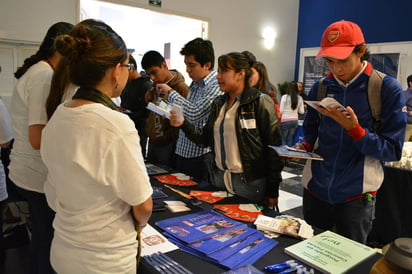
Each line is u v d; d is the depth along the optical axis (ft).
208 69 6.61
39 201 4.47
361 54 4.32
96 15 18.15
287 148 4.88
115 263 2.70
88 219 2.62
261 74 7.55
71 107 2.67
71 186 2.61
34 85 4.10
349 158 4.58
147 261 3.18
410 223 7.51
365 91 4.39
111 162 2.51
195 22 17.76
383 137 4.25
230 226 4.00
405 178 7.49
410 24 16.38
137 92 9.22
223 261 3.18
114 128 2.53
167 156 8.24
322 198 4.85
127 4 13.34
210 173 7.00
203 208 4.73
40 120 4.02
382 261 2.51
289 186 13.57
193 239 3.60
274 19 19.83
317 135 5.30
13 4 10.85
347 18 18.93
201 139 6.03
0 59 10.56
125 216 2.79
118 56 2.71
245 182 5.54
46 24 11.62
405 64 16.71
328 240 3.68
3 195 6.35
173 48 20.76
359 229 4.58
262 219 4.19
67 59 2.76
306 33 21.12
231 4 17.29
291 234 3.80
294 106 17.57
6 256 6.93
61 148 2.61
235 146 5.52
